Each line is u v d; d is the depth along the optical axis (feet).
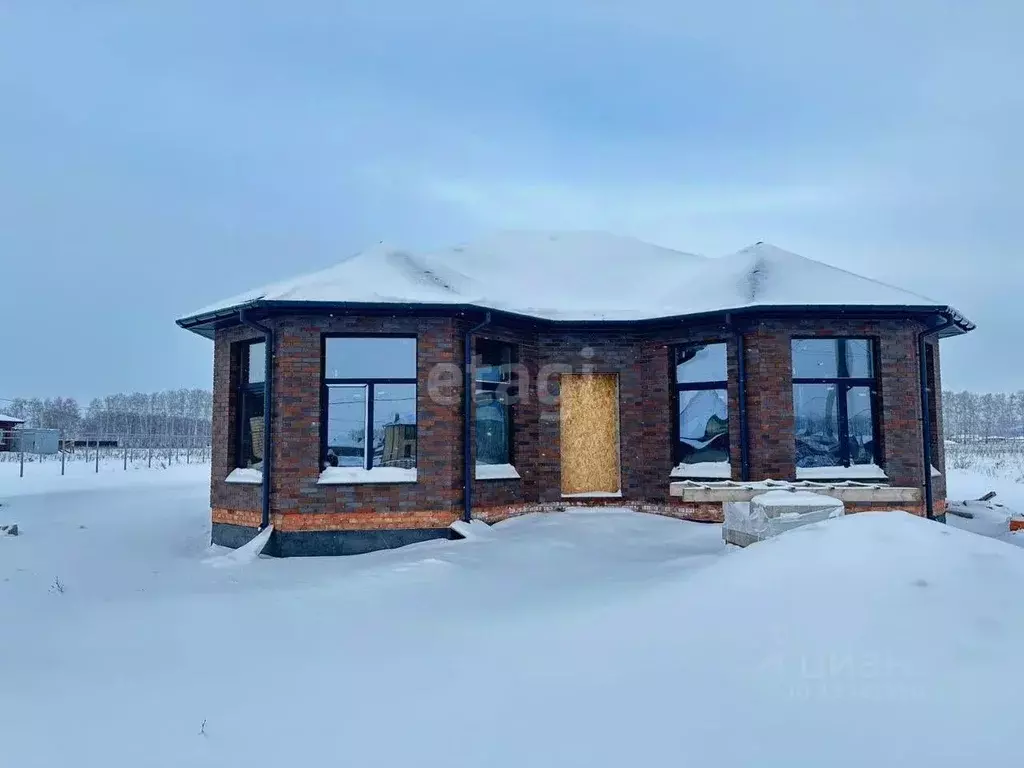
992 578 16.16
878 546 17.75
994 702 12.02
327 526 34.09
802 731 11.67
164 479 88.94
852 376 38.01
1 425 138.10
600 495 40.70
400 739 12.39
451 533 34.55
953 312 36.47
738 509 28.27
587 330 40.96
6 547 36.63
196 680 15.80
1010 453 130.00
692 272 45.65
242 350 38.65
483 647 17.38
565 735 12.21
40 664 17.11
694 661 14.58
